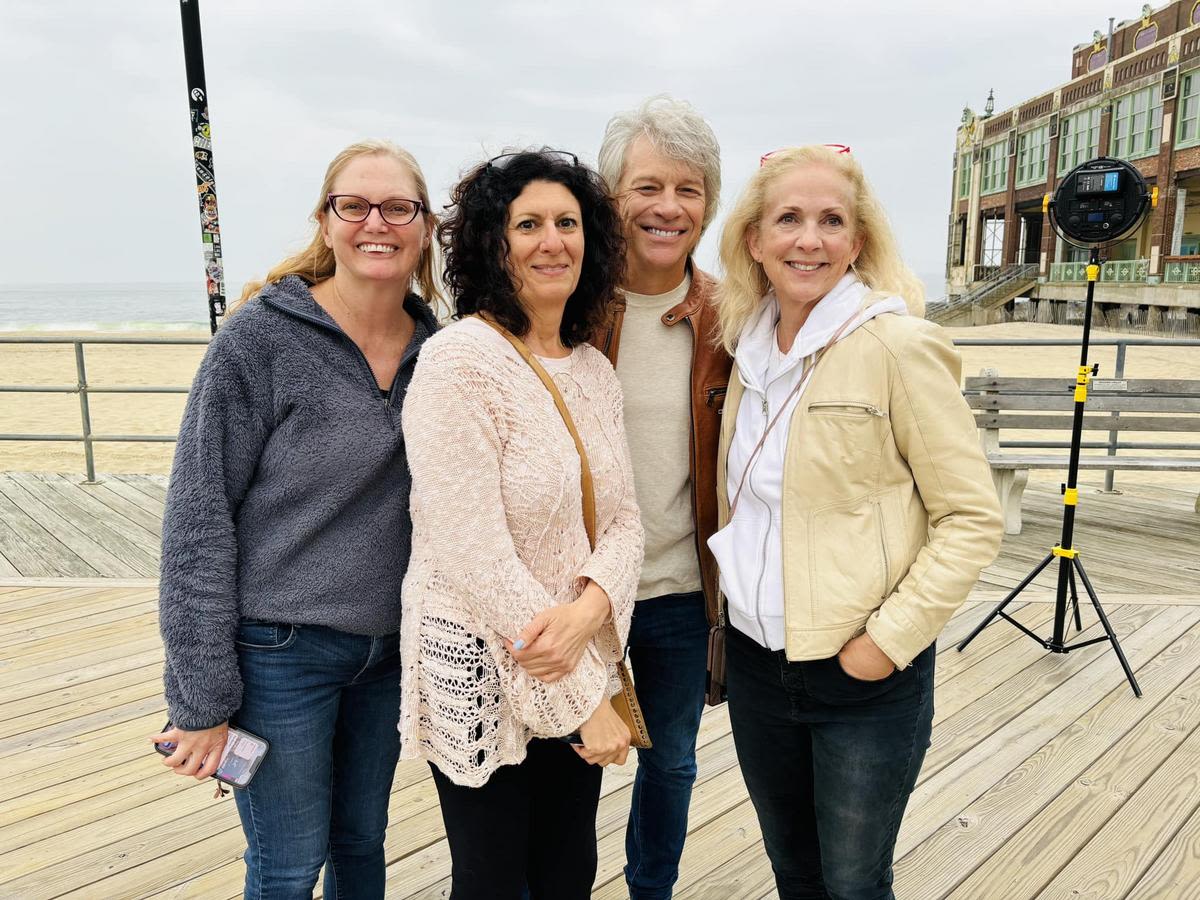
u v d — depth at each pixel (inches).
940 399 54.1
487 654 51.9
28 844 90.4
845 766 57.6
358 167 54.4
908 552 55.6
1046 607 151.9
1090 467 190.4
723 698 67.1
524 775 56.1
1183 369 580.1
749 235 62.2
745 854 90.1
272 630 54.9
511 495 51.4
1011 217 1451.8
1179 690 121.1
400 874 86.9
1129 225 124.1
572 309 58.7
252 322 53.4
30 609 152.3
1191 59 970.1
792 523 56.8
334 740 62.8
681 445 69.9
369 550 55.7
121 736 111.6
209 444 52.2
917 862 87.1
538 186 52.9
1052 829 91.9
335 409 54.2
